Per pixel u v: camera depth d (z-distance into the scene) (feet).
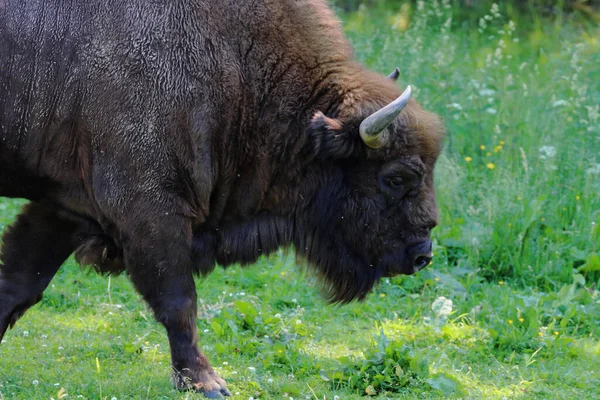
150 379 54.13
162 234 51.57
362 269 57.00
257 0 54.24
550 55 117.80
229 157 53.78
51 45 51.29
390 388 54.80
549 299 69.87
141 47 51.26
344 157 54.03
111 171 51.34
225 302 70.95
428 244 56.03
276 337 63.82
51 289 72.18
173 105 51.34
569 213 82.43
